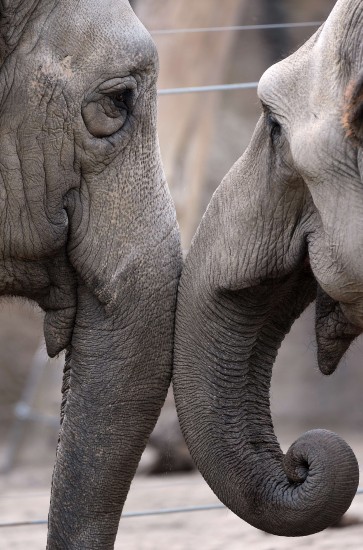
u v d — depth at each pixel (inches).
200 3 498.0
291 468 246.4
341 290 239.5
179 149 520.1
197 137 522.3
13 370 792.3
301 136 232.8
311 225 245.4
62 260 268.5
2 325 799.7
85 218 264.8
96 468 268.5
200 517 418.6
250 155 251.9
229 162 820.6
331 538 362.0
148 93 265.0
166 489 480.1
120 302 265.7
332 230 231.9
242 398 264.2
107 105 260.5
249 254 252.2
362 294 237.6
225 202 256.4
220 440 261.6
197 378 263.3
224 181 258.5
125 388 268.1
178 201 519.2
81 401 269.4
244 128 828.6
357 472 242.2
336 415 743.1
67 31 257.6
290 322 268.2
